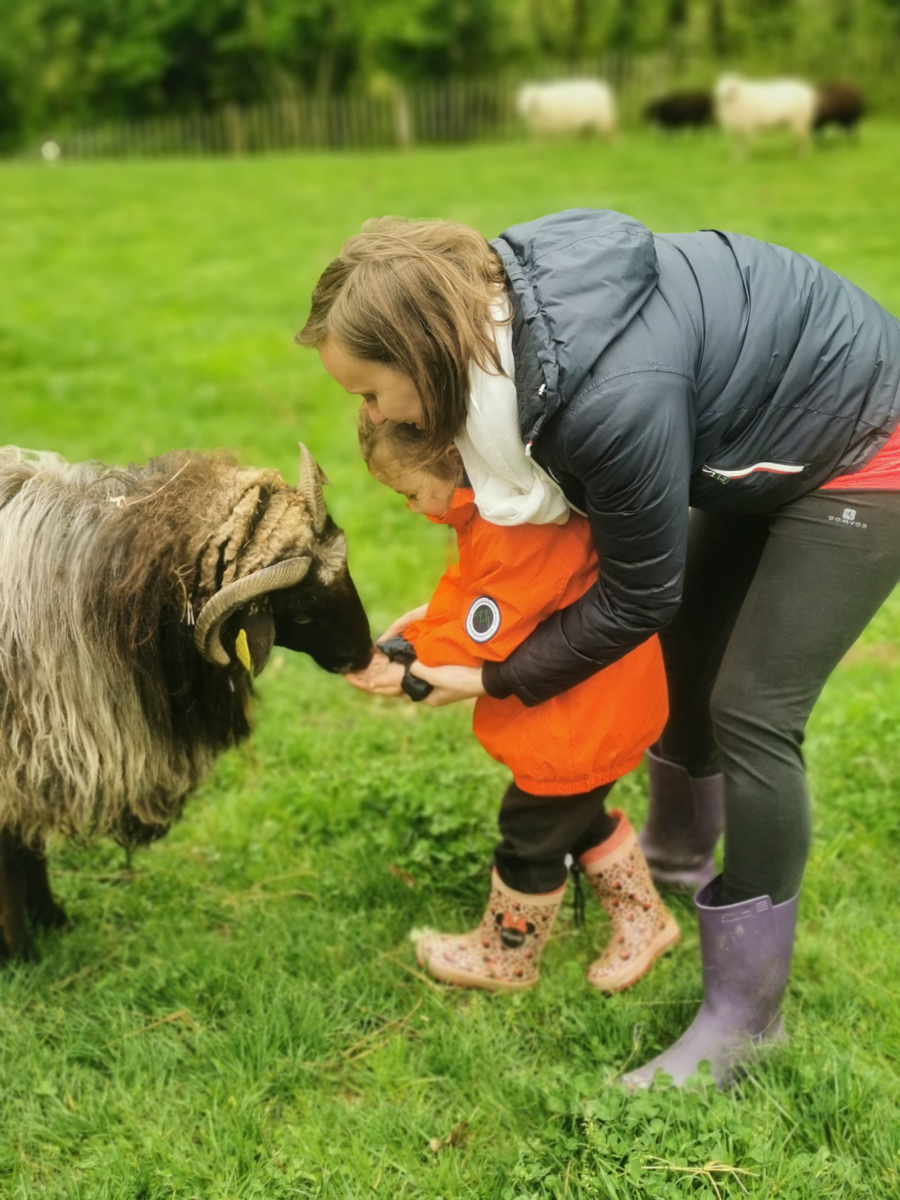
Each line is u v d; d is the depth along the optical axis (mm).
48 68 27984
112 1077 2486
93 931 2928
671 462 1863
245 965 2744
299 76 27719
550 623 2174
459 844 3076
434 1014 2607
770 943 2311
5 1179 2230
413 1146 2256
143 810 2619
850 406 2037
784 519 2150
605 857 2668
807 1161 2107
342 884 3039
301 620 2391
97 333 8688
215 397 7070
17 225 13453
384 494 5562
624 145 20516
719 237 2096
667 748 2854
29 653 2365
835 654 2164
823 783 3340
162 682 2428
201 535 2248
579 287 1814
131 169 18953
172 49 27344
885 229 11141
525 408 1835
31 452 2658
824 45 26156
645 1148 2115
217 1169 2211
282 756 3604
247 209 14273
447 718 3816
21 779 2471
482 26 28500
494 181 15805
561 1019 2551
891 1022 2480
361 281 1850
